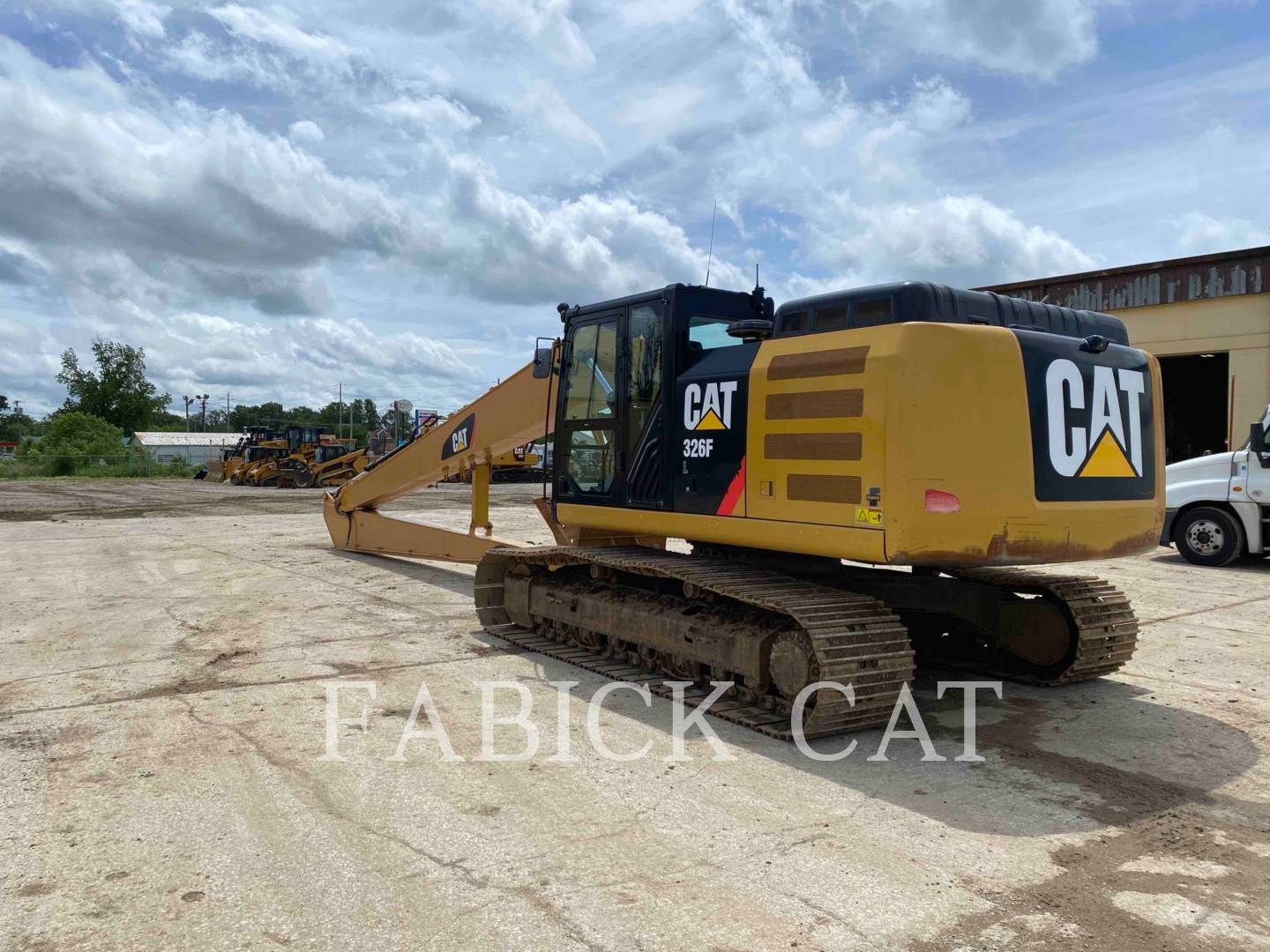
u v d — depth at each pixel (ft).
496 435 34.83
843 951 9.80
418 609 30.19
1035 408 16.55
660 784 14.74
